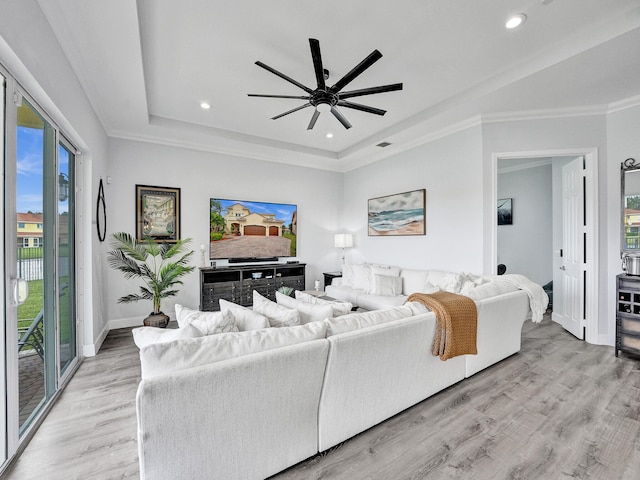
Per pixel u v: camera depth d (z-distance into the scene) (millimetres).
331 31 2340
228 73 2949
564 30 2326
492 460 1628
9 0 1469
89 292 3105
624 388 2375
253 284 5027
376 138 4676
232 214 5059
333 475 1540
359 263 5809
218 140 4578
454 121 3861
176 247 3992
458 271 4008
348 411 1749
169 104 3633
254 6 2076
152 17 2166
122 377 2639
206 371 1257
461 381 2498
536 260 5340
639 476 1513
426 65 2809
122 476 1529
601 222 3393
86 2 1864
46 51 1910
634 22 2094
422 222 4508
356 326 1800
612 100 3242
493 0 2021
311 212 6000
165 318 3820
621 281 3018
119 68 2605
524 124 3570
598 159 3379
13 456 1636
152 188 4410
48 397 2227
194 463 1280
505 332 2830
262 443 1460
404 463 1613
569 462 1610
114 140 4152
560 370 2707
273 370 1426
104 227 3766
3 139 1604
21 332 1906
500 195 5793
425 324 2064
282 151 5141
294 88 3242
